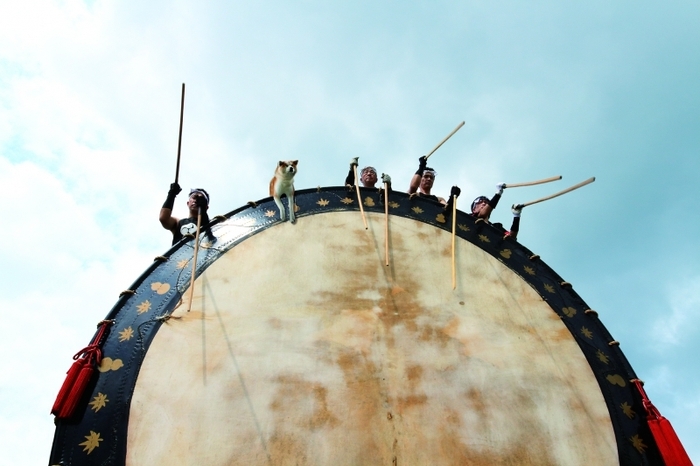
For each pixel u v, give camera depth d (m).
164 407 5.39
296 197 8.48
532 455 5.62
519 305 7.36
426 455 5.44
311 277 7.16
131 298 6.46
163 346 5.96
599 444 5.85
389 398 5.89
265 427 5.39
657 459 5.81
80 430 5.09
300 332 6.41
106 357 5.76
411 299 7.13
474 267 7.82
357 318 6.73
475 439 5.66
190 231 7.71
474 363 6.45
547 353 6.75
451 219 8.65
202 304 6.52
